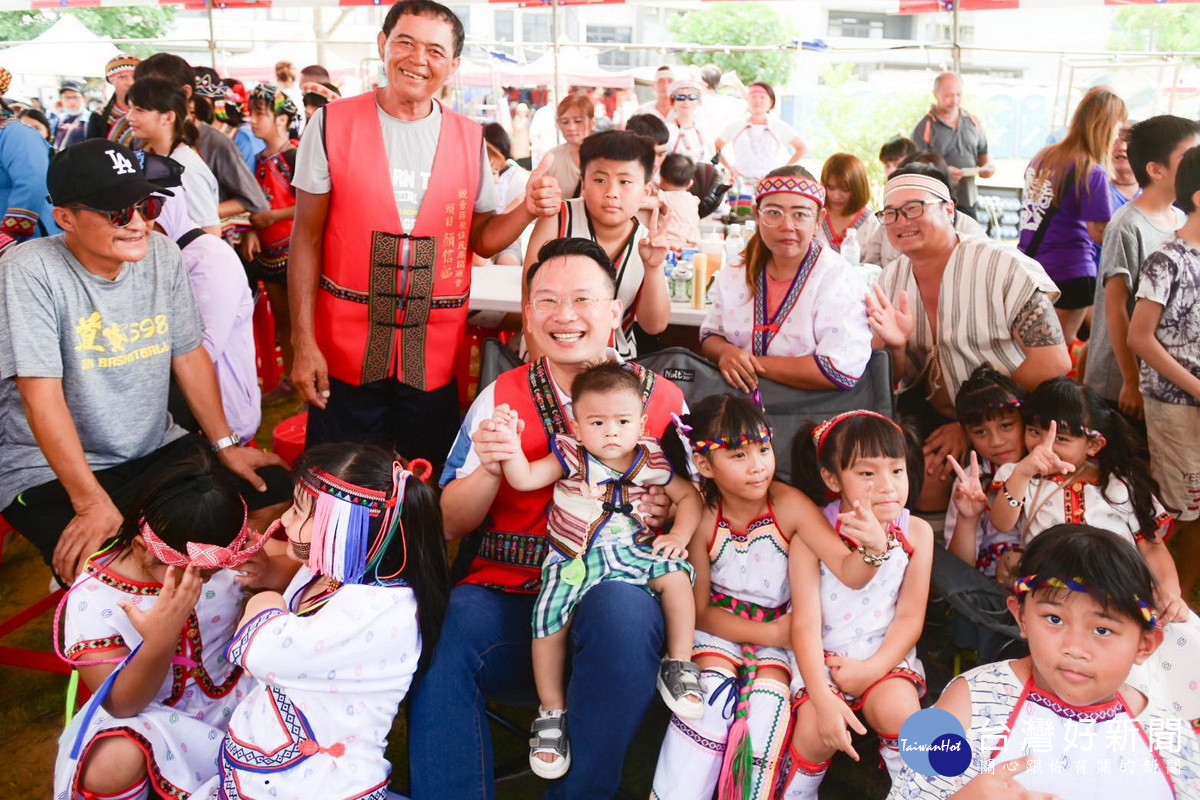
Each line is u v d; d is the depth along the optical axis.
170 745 2.04
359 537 1.97
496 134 5.79
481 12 24.52
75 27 14.32
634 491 2.28
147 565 2.06
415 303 3.02
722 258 4.16
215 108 5.64
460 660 2.10
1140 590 1.72
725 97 9.46
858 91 12.56
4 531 2.95
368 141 2.88
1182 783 1.81
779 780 2.18
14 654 2.87
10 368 2.38
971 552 2.55
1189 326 2.91
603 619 2.03
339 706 1.96
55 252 2.45
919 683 2.20
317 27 11.45
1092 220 4.63
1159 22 21.23
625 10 25.80
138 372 2.63
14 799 2.50
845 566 2.22
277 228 5.02
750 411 2.23
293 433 4.07
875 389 2.83
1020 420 2.64
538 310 2.35
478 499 2.28
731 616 2.35
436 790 2.06
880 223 4.54
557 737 2.09
